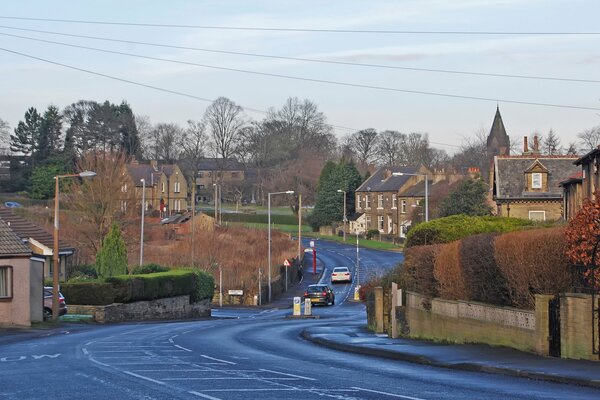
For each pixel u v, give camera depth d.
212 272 117.62
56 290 64.06
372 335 48.75
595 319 28.27
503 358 29.97
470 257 37.38
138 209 120.69
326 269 148.75
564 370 25.44
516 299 33.22
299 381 24.16
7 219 88.25
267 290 117.81
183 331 56.25
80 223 108.38
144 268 91.94
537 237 31.14
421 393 21.11
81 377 25.28
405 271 50.12
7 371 27.28
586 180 70.75
